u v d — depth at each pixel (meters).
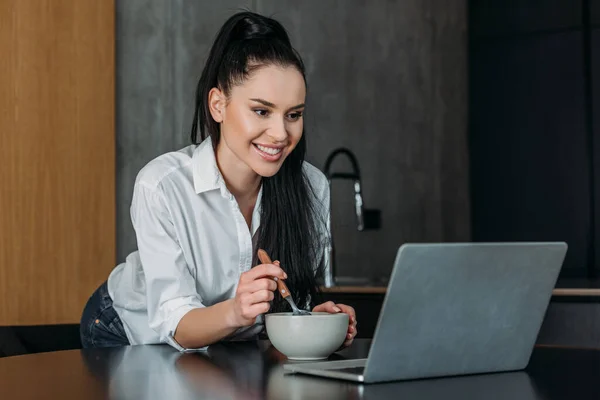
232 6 4.95
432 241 6.51
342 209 5.65
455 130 6.84
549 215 6.73
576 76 6.66
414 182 6.36
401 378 1.27
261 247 1.95
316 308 1.75
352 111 5.86
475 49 7.00
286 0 5.38
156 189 1.85
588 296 3.09
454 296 1.26
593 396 1.15
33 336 2.20
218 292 1.96
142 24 4.53
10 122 3.91
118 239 4.40
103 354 1.63
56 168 4.05
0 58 3.89
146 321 2.06
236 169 1.90
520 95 6.86
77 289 4.10
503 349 1.37
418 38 6.48
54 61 4.05
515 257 1.31
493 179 6.96
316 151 5.58
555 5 6.73
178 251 1.84
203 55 4.75
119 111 4.42
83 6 4.16
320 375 1.31
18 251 3.92
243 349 1.73
